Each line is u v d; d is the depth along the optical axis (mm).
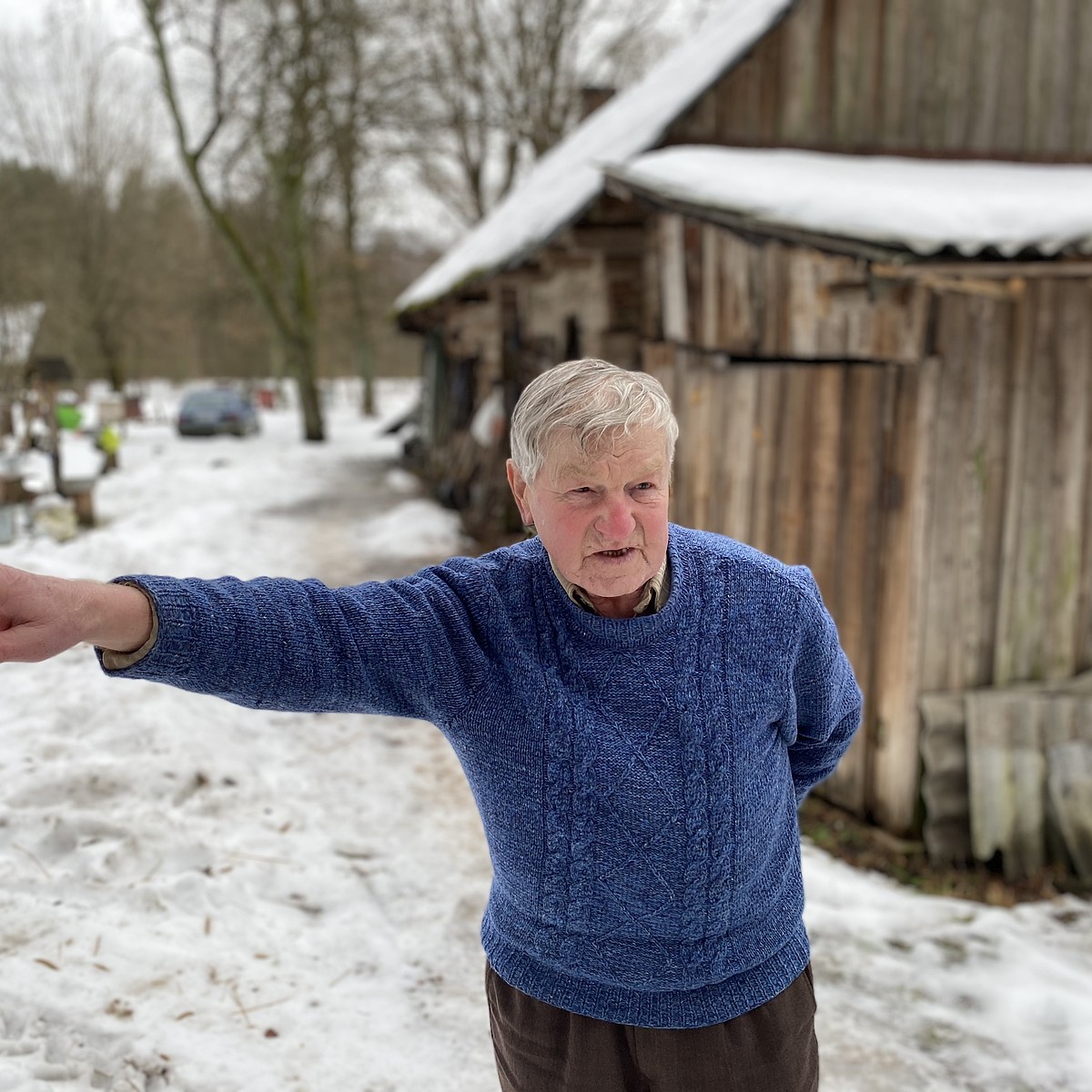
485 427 11078
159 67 19250
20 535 8969
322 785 4465
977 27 6059
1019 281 4137
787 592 1457
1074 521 4770
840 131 5984
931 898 4047
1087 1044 2992
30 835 3346
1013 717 4656
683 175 4840
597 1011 1429
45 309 20766
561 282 8055
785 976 1490
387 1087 2486
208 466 16781
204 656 1199
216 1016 2633
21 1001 2525
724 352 5289
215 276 31016
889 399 4523
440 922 3348
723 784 1358
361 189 24828
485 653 1379
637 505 1312
